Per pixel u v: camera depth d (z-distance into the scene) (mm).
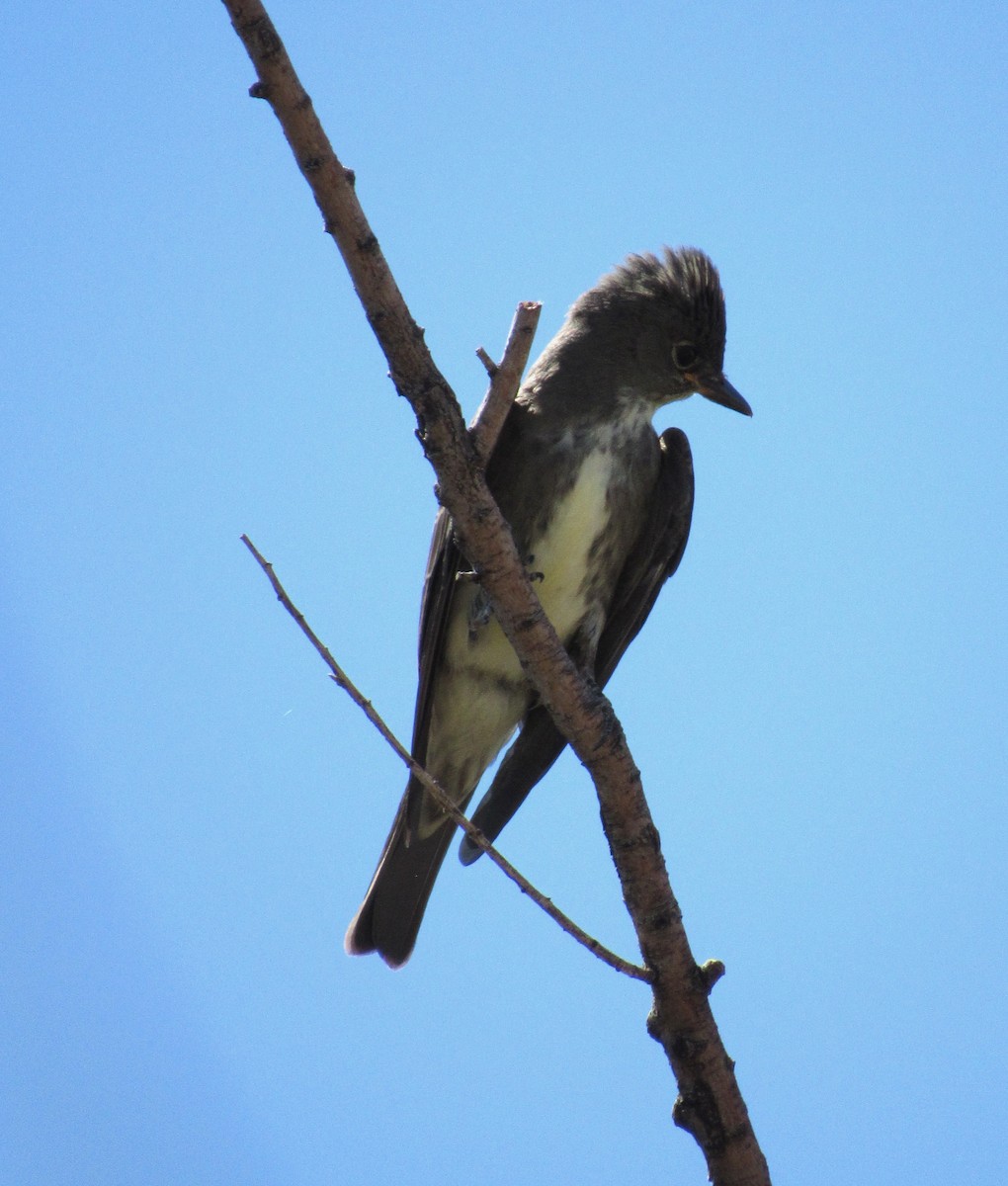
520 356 6785
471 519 6891
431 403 6617
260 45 5871
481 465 6852
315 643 6492
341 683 6504
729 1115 7172
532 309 6758
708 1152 7180
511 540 7004
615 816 7324
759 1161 7188
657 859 7301
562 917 6844
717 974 7227
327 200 6184
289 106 5992
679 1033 7211
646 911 7266
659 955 7207
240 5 5805
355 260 6324
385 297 6410
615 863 7359
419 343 6547
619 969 7008
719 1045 7234
